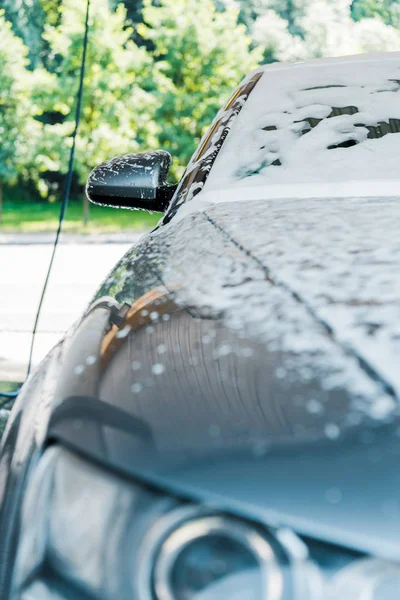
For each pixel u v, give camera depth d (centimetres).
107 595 77
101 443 87
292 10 2836
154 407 90
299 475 76
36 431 100
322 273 115
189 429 85
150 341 106
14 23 2711
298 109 220
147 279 132
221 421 85
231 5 2825
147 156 225
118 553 77
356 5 2959
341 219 149
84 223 2450
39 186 2608
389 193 180
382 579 71
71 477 85
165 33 2470
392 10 2950
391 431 79
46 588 81
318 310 102
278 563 73
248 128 218
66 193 602
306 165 198
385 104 215
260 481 77
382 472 75
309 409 83
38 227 2364
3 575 85
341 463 76
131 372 99
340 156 199
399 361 88
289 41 2772
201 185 202
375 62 237
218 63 2486
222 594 73
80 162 2450
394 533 71
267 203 176
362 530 72
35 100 2458
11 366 527
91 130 2450
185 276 127
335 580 72
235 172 203
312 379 88
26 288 988
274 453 79
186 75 2500
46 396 108
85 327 124
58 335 643
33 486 89
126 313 120
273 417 84
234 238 144
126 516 79
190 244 147
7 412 405
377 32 2766
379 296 104
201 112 2478
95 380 101
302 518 74
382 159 195
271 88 234
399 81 225
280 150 206
